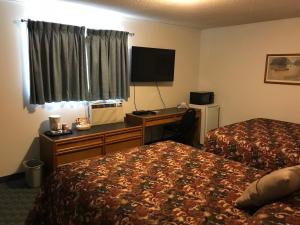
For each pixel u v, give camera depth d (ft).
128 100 14.49
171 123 15.38
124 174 6.34
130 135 12.57
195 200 5.16
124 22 13.53
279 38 14.07
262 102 15.16
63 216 5.77
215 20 14.34
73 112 12.34
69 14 11.58
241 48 15.74
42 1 10.54
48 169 10.55
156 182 5.95
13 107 10.59
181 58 16.88
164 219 4.45
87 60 12.27
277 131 11.40
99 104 12.61
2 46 10.02
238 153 10.11
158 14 12.92
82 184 5.80
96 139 11.24
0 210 8.52
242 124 12.75
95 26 12.51
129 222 4.48
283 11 11.95
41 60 10.82
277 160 9.11
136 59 14.07
